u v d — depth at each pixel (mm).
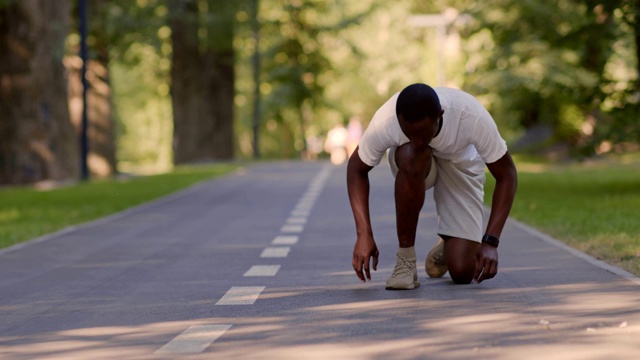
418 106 11586
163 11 48312
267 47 83062
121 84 97438
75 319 11609
